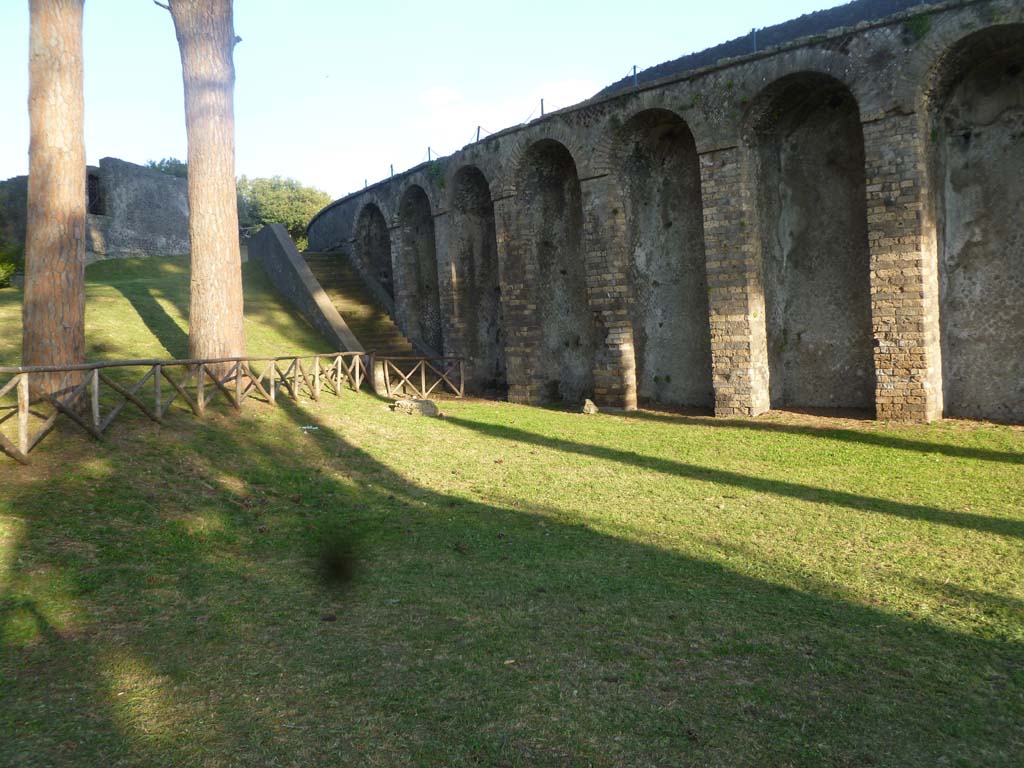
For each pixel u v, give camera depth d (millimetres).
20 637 4691
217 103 13570
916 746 3809
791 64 13547
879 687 4445
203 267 13539
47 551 6098
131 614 5227
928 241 12711
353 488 9625
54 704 3924
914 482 9555
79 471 8062
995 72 12781
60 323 9656
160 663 4496
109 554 6316
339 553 7156
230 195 13828
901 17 12328
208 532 7355
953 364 13484
